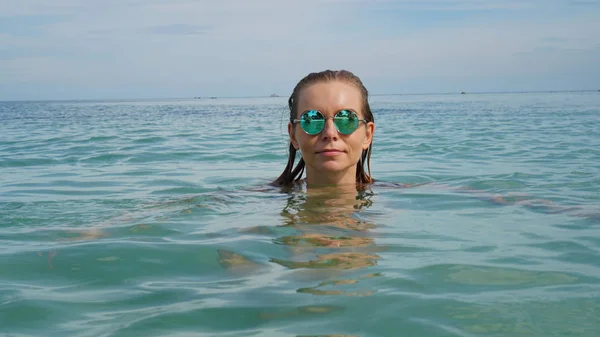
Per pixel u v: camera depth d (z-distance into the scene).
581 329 0.67
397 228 1.14
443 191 1.52
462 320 0.70
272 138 3.65
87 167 2.34
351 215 1.25
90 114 8.85
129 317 0.74
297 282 0.84
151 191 1.71
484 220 1.21
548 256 0.96
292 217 1.23
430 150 2.84
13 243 1.08
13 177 2.06
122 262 0.96
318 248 1.00
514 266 0.90
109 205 1.47
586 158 2.40
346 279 0.85
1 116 8.23
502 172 2.01
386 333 0.67
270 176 2.01
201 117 7.25
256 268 0.91
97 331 0.70
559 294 0.78
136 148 3.11
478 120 5.57
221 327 0.70
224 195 1.46
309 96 1.38
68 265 0.95
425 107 9.93
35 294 0.83
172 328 0.70
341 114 1.37
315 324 0.70
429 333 0.67
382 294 0.78
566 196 1.50
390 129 4.46
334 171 1.41
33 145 3.39
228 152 2.82
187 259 0.96
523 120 5.40
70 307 0.78
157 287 0.84
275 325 0.70
